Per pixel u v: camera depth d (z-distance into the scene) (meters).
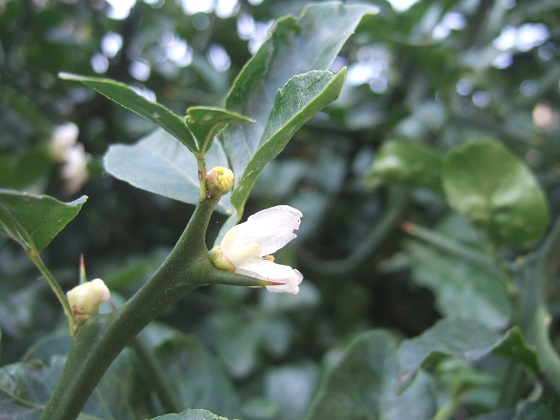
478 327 0.16
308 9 0.13
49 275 0.10
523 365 0.15
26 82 0.35
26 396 0.13
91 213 0.34
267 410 0.23
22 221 0.10
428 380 0.18
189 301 0.34
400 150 0.26
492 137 0.39
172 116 0.09
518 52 0.41
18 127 0.33
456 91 0.39
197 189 0.14
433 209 0.38
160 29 0.38
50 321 0.28
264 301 0.35
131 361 0.16
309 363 0.32
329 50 0.13
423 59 0.33
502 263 0.20
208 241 0.33
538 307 0.18
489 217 0.20
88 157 0.29
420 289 0.38
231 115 0.09
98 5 0.36
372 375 0.18
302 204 0.39
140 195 0.35
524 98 0.42
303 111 0.09
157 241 0.36
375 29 0.33
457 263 0.31
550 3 0.35
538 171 0.38
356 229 0.40
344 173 0.39
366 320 0.38
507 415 0.15
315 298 0.35
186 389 0.18
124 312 0.10
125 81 0.35
